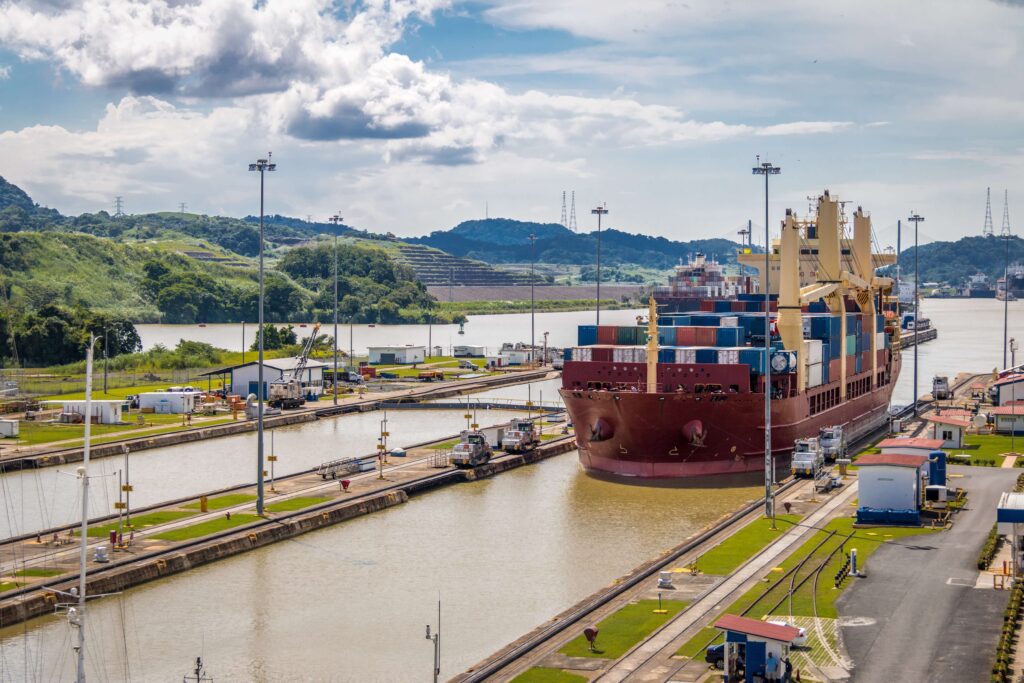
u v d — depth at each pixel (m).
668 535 105.81
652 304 130.62
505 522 111.62
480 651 75.44
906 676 64.88
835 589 81.88
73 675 70.25
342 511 112.31
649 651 69.50
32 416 180.50
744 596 80.31
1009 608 74.69
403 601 86.00
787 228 141.00
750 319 155.88
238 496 118.38
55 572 87.00
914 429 176.88
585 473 138.88
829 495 117.94
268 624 80.38
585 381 138.25
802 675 65.06
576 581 91.19
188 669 71.88
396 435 175.38
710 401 128.25
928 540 96.50
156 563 90.88
